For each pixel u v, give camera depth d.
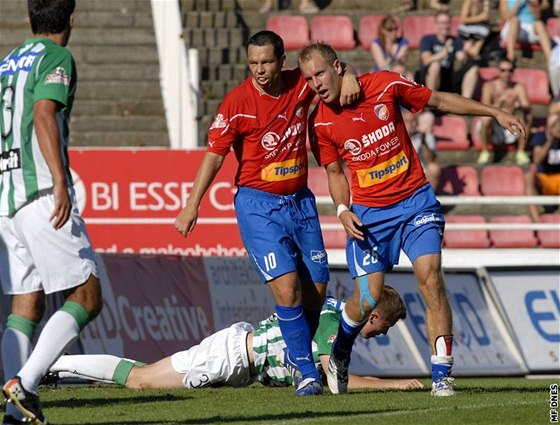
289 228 24.23
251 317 38.69
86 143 53.72
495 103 56.22
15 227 18.50
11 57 18.59
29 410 17.55
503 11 60.91
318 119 24.23
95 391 26.80
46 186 18.20
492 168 53.88
